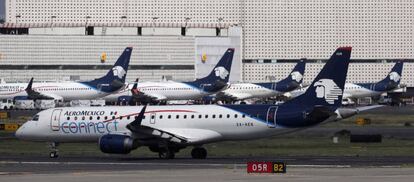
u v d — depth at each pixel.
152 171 128.25
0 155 178.25
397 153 173.25
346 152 177.12
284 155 171.38
